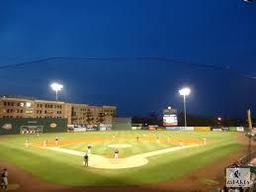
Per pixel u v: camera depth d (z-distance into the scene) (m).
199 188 30.88
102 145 62.56
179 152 51.41
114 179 33.41
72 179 33.66
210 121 147.75
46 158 45.53
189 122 149.25
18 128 91.56
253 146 60.81
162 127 122.25
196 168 39.22
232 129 109.94
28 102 135.75
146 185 31.48
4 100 126.94
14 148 57.28
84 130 110.75
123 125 118.12
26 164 42.22
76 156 48.09
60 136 86.94
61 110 151.62
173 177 34.78
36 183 32.50
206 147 58.22
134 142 69.06
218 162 43.22
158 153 50.59
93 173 35.88
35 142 69.56
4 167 40.75
